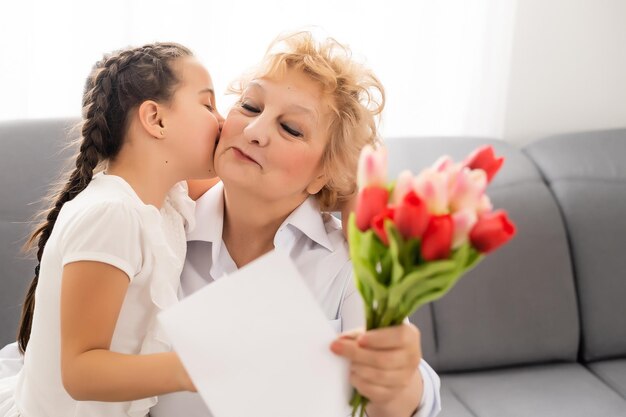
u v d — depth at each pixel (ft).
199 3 6.21
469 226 2.04
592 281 6.14
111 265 2.84
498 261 5.92
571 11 6.95
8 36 6.04
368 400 2.44
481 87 6.80
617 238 6.18
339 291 3.77
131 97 3.23
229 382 2.32
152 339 3.07
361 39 6.52
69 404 3.20
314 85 3.40
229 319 2.31
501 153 6.41
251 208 3.48
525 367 6.05
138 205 3.06
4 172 5.22
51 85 6.22
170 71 3.29
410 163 6.05
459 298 5.84
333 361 2.35
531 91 7.07
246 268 2.28
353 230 2.21
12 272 5.08
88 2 6.09
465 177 2.08
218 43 6.31
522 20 6.90
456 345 5.81
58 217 3.16
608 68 7.09
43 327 3.11
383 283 2.20
